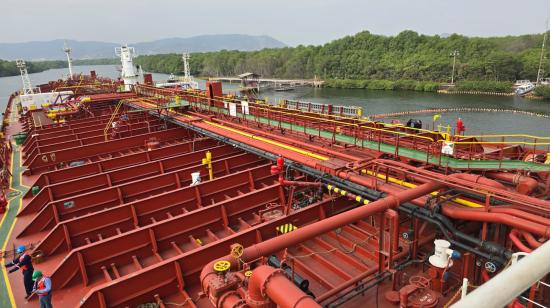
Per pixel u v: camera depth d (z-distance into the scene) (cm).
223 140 1928
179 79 6481
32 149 2383
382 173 1238
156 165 1830
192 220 1267
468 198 988
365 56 14262
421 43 13800
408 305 796
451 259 862
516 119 5906
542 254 156
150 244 1183
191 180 1709
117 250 1132
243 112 2214
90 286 1060
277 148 1623
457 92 9850
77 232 1268
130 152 2295
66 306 988
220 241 1063
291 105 3500
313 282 1017
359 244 1135
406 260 1005
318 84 13412
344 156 1384
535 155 1377
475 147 1542
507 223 792
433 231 1109
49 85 6303
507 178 1070
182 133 2502
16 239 1365
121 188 1547
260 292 538
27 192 1719
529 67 10081
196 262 1019
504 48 12912
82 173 1836
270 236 1177
